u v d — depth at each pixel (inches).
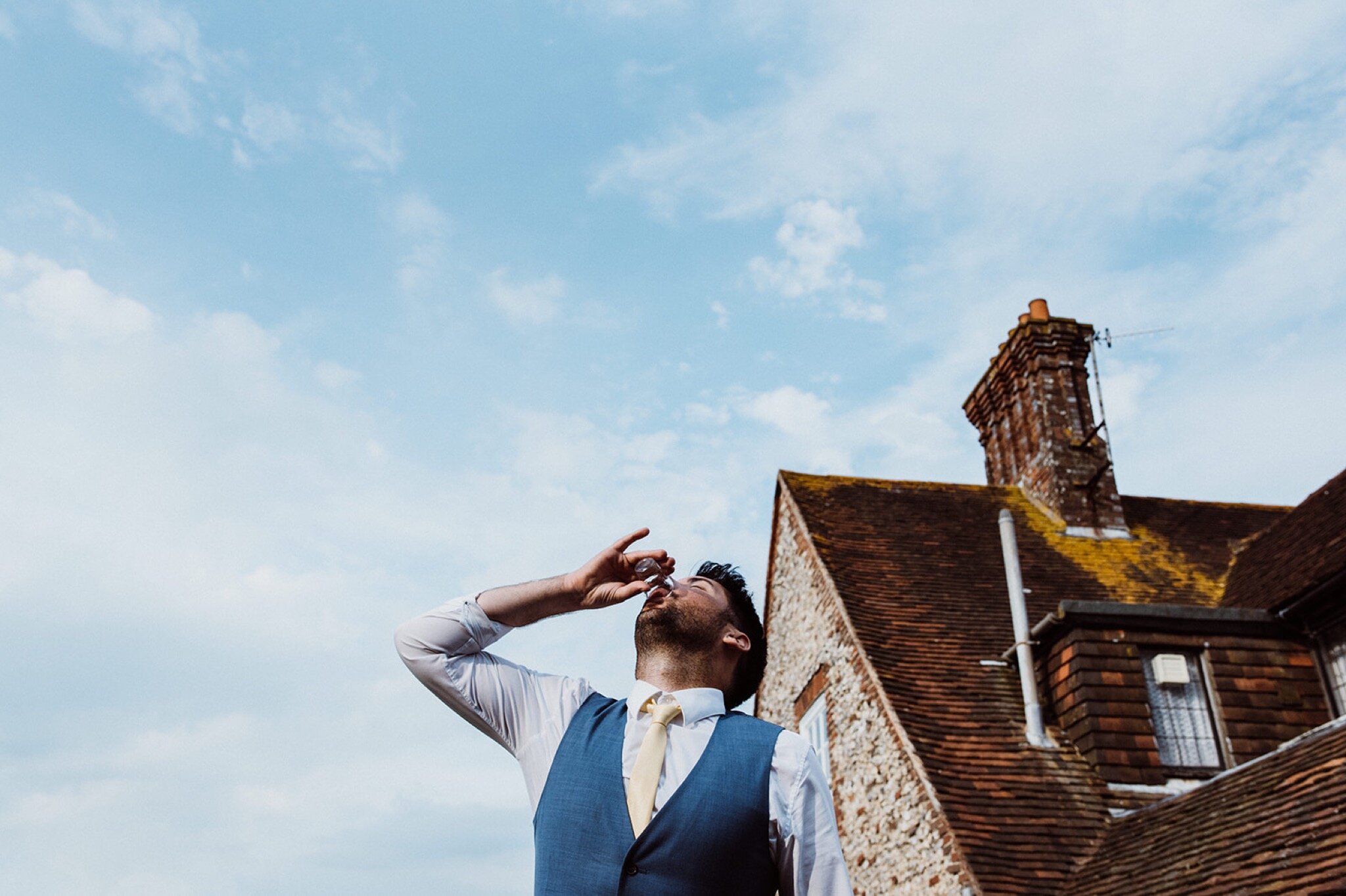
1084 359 642.2
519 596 81.7
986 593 518.3
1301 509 552.7
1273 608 425.1
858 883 420.5
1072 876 336.8
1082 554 570.3
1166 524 621.6
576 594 82.0
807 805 69.5
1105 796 378.0
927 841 363.9
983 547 569.3
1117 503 605.9
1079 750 402.6
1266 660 421.4
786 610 573.9
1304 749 317.1
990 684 440.1
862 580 517.3
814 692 503.2
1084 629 418.0
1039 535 587.2
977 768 384.8
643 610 81.4
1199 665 422.6
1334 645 417.1
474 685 76.3
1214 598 536.7
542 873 67.2
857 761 435.5
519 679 78.0
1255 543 577.0
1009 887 329.1
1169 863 292.4
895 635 468.1
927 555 553.6
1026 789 376.2
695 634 79.2
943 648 462.9
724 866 65.4
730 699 85.0
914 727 400.8
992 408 681.6
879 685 422.3
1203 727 409.1
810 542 541.3
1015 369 655.1
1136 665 413.1
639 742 71.4
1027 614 494.6
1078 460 613.9
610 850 65.6
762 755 70.5
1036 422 629.0
